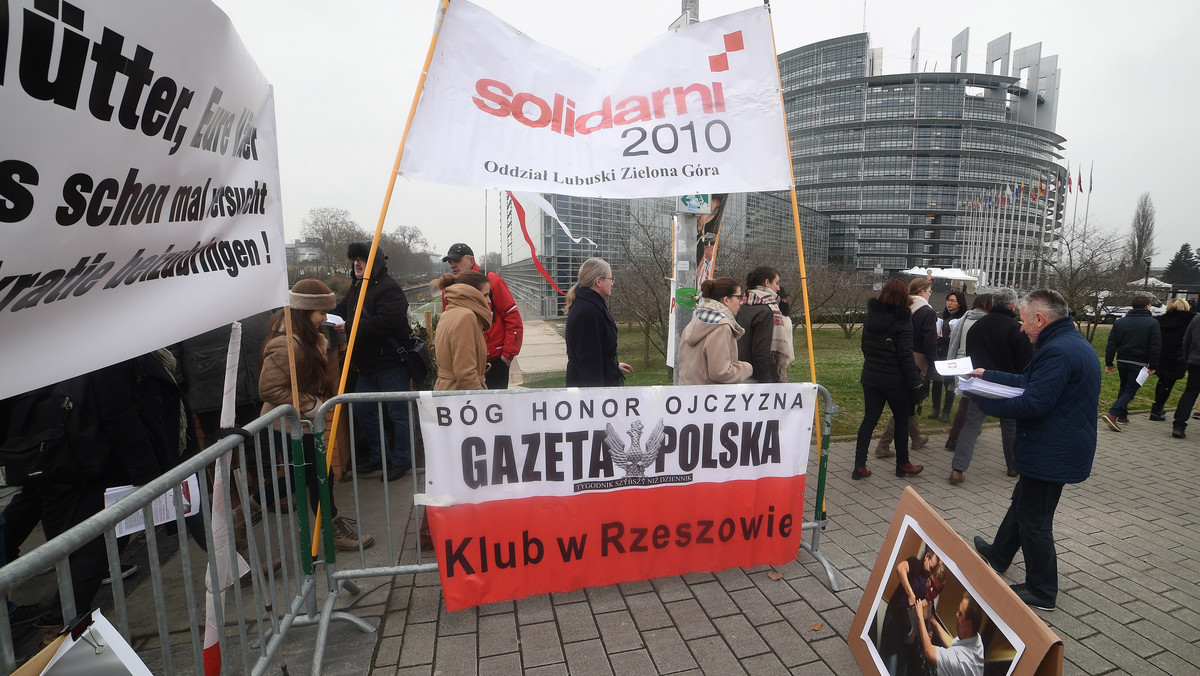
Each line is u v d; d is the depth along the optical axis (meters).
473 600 2.59
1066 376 2.57
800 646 2.43
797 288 19.83
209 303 1.85
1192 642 2.53
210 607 2.08
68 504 2.32
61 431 2.20
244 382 3.46
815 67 106.38
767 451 2.86
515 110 2.93
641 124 3.13
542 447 2.60
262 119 2.19
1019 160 101.00
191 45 1.58
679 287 4.57
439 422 2.49
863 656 2.26
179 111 1.58
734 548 2.89
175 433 2.70
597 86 3.12
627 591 2.85
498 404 2.53
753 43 3.15
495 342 4.83
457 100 2.82
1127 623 2.67
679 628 2.55
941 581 1.95
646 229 12.65
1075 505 4.10
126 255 1.46
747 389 2.79
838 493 4.23
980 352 4.52
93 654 1.23
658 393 2.69
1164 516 3.91
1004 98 99.38
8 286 1.13
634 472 2.72
